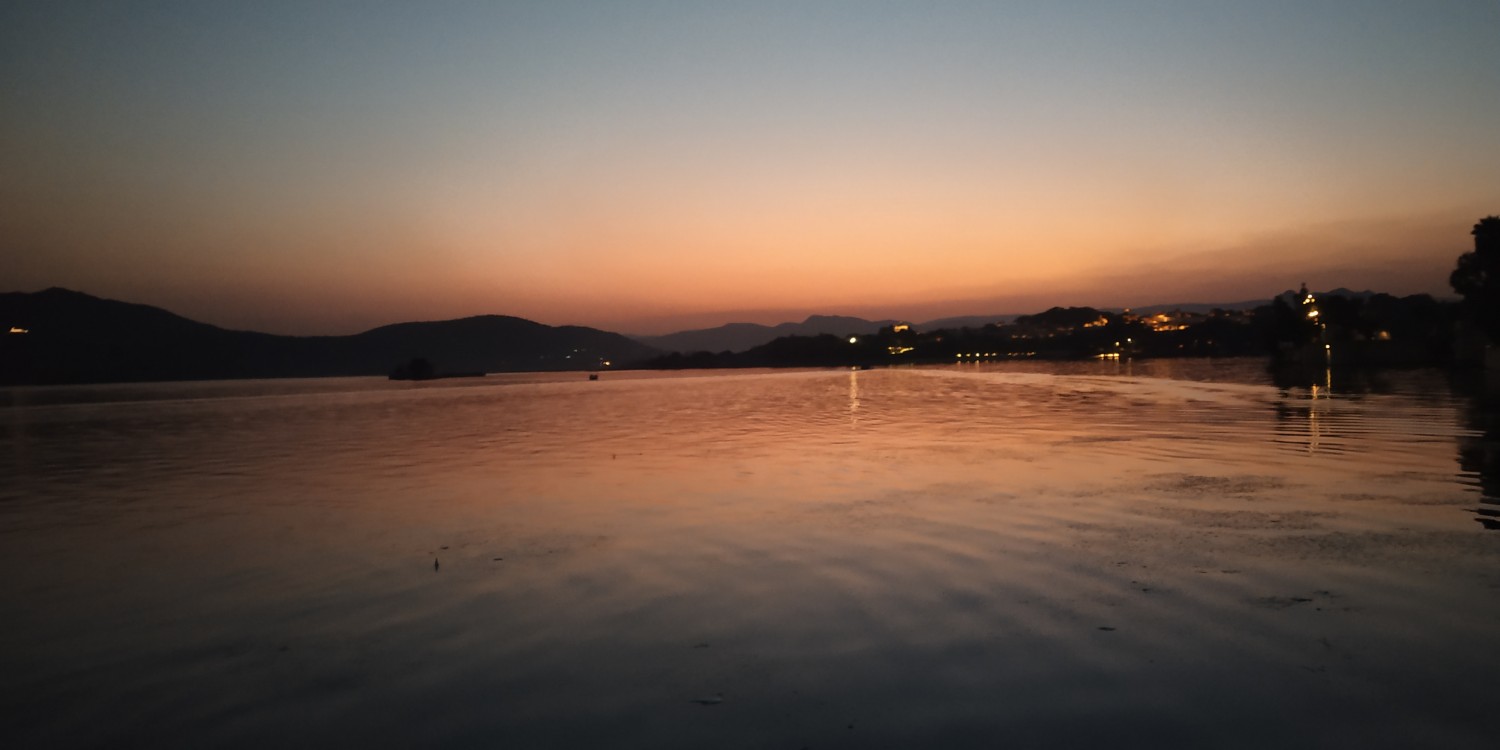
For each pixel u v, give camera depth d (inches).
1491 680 225.0
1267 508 459.8
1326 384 1732.3
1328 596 299.9
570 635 281.9
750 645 268.1
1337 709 209.9
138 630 298.4
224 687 243.9
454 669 253.8
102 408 2018.9
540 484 624.4
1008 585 326.0
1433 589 304.8
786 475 644.7
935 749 194.7
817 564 366.3
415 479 665.6
